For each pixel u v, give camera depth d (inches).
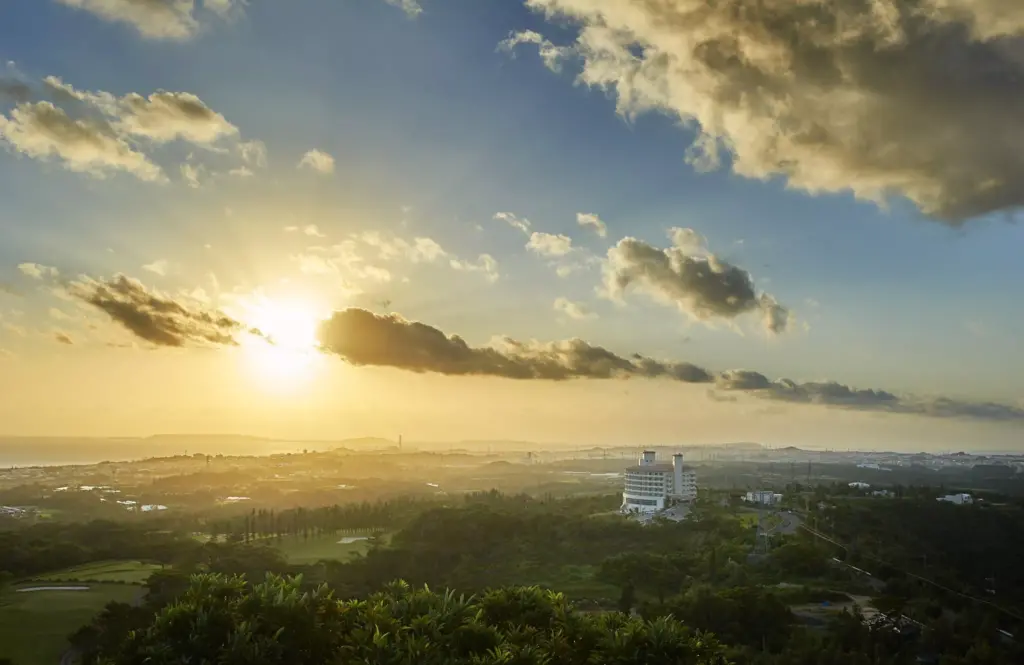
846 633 3654.0
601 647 2060.8
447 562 6461.6
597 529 7106.3
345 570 6225.4
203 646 1878.7
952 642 3651.6
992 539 6466.5
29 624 4128.9
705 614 3929.6
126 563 6254.9
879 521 6963.6
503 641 1989.4
